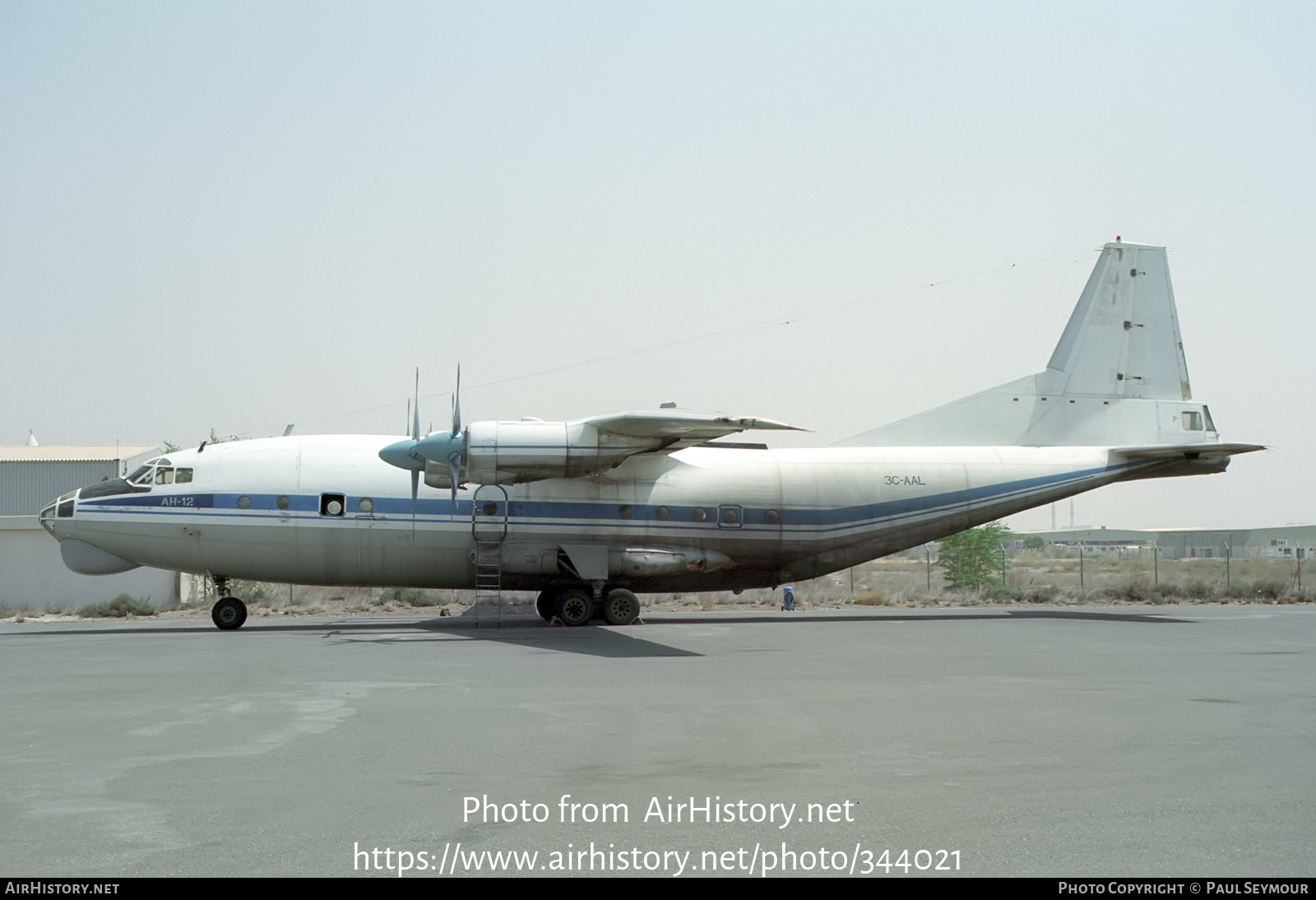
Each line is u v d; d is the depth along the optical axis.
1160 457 25.81
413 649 17.19
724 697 11.48
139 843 5.93
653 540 23.16
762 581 24.59
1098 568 68.44
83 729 9.49
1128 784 7.36
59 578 31.83
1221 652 16.70
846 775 7.64
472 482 21.30
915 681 12.85
